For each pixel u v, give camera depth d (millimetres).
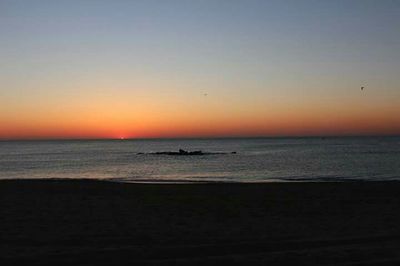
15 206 13523
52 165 59031
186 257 7652
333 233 9758
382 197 16281
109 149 143000
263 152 96500
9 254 7734
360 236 9328
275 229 10312
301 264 7164
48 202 14492
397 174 39156
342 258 7465
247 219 11797
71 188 19250
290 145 155500
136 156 87812
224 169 48312
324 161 59625
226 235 9539
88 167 54656
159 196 16375
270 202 14867
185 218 11852
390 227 10500
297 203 14688
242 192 17672
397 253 7770
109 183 22312
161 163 62438
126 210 13055
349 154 78938
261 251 8062
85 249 8141
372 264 7102
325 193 17328
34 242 8773
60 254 7723
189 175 40344
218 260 7395
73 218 11578
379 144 147250
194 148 144875
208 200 15234
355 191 18000
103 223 10922
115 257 7590
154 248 8211
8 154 97750
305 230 10156
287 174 40312
